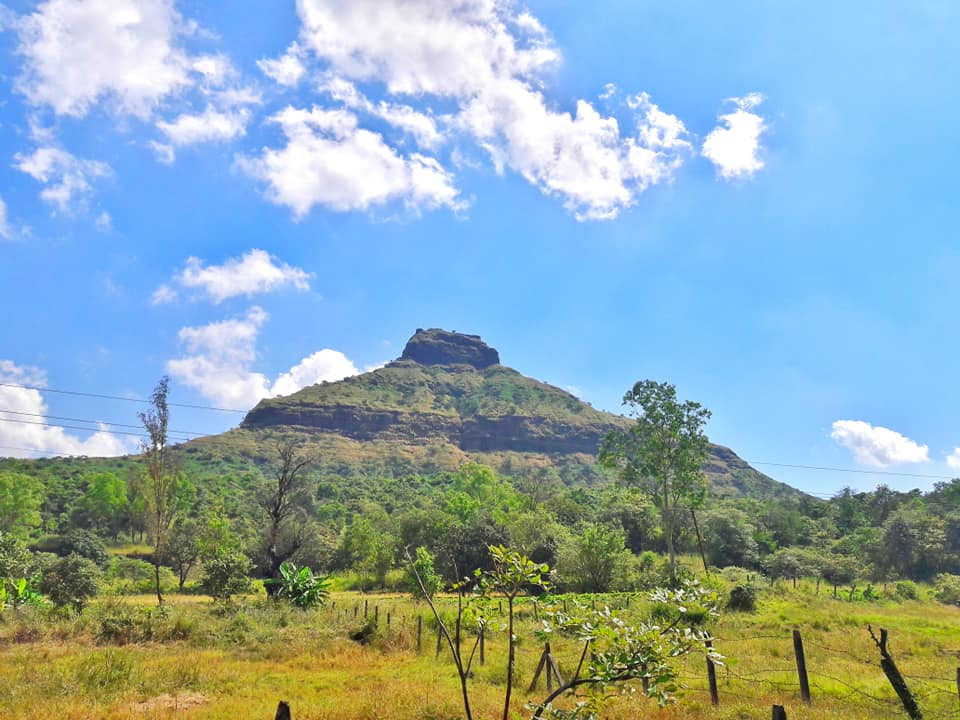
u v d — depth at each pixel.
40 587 34.47
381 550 65.12
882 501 99.44
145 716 11.08
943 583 53.75
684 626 5.32
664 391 50.84
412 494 134.00
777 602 35.62
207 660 17.69
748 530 72.31
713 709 11.12
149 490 54.62
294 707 11.74
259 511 88.38
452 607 32.56
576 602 5.66
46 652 17.81
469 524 61.97
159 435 39.81
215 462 193.88
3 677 13.52
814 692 13.48
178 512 82.19
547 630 5.35
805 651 19.97
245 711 11.41
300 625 25.20
